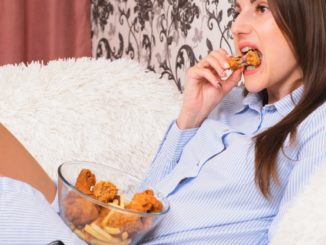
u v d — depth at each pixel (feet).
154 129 4.72
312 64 3.35
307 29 3.34
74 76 4.81
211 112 4.13
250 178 3.35
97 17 7.77
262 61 3.56
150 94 4.87
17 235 2.72
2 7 7.25
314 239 2.37
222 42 5.17
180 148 4.01
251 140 3.46
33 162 3.81
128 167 4.65
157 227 3.46
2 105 4.48
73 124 4.55
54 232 2.79
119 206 2.98
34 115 4.49
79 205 2.94
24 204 2.82
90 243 2.97
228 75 4.19
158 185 3.80
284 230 2.52
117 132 4.66
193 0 5.64
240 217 3.37
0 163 3.63
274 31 3.43
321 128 3.21
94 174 3.54
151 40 6.61
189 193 3.51
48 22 7.55
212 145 3.67
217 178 3.46
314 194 2.56
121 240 2.95
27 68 4.91
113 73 4.95
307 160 3.11
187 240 3.37
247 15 3.60
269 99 3.86
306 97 3.35
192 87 3.97
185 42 5.88
